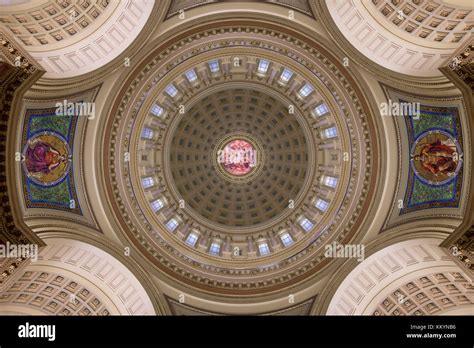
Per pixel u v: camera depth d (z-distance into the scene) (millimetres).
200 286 28547
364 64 26781
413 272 26219
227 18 27141
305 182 34906
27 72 22312
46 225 24656
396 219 26859
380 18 24891
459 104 23984
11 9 21094
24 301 24375
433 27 23438
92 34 24797
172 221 34156
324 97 29109
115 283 27703
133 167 29578
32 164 24281
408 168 26281
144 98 28828
